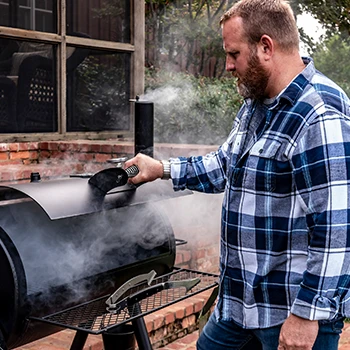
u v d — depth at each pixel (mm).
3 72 3807
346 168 1646
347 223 1639
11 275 1778
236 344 2105
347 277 1675
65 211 1776
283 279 1805
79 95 4293
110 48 4410
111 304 1888
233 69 1813
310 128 1680
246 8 1754
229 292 1973
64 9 4090
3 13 3766
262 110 1845
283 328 1728
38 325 1865
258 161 1782
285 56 1776
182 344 3340
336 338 1825
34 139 4012
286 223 1770
